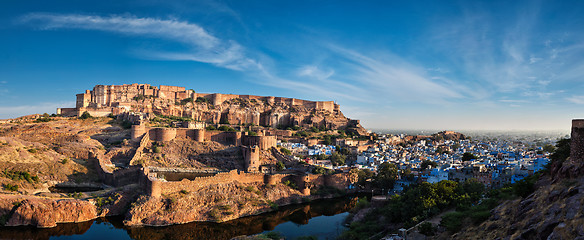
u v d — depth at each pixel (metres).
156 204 90.38
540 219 38.47
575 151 42.75
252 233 87.19
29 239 76.88
